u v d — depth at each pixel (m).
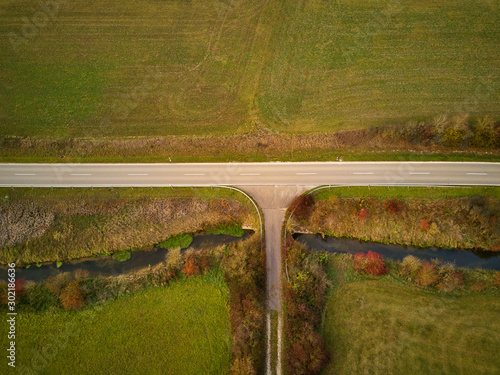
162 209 49.66
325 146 51.59
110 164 51.97
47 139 53.28
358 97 54.97
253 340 41.97
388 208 47.69
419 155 50.38
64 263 48.19
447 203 47.66
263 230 48.06
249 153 51.84
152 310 44.84
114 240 48.69
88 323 44.22
